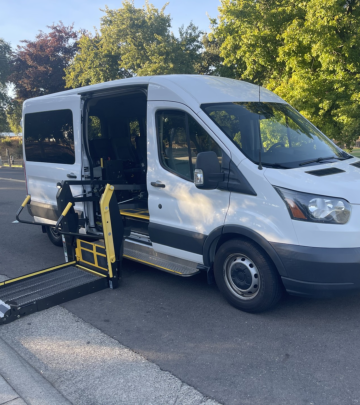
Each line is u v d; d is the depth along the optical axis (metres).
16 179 19.12
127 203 6.44
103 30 26.06
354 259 3.56
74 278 5.11
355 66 12.43
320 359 3.37
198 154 4.04
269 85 14.47
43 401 3.02
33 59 34.22
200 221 4.44
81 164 5.95
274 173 3.88
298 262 3.68
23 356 3.66
